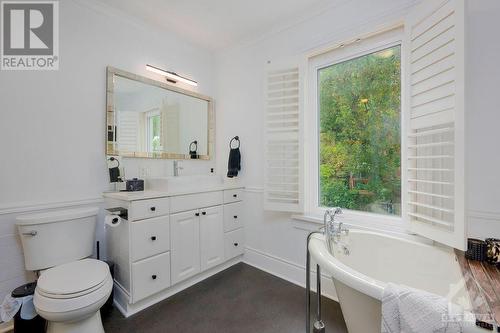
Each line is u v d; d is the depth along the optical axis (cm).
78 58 193
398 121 178
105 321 166
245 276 234
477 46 138
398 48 178
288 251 229
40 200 175
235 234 256
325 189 218
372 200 192
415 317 84
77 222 168
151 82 238
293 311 179
